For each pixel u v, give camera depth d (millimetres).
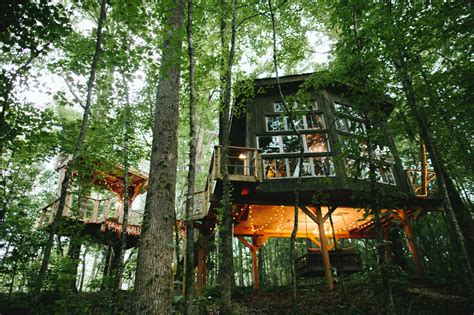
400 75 8812
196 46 10453
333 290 9664
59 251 9516
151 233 5840
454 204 9695
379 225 6285
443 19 7535
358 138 7281
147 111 10258
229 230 6852
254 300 9312
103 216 12250
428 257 14875
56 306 7883
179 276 9281
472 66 8211
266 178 11039
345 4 7832
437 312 7473
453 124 10711
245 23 12102
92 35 7188
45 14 5934
